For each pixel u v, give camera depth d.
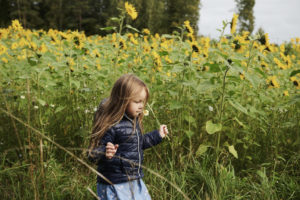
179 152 2.87
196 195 2.33
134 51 4.11
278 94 3.49
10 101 2.94
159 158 2.88
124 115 1.90
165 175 2.65
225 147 3.01
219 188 2.35
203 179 2.51
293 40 5.89
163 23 32.84
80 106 3.21
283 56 4.23
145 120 3.11
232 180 2.56
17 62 3.39
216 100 2.88
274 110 3.15
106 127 1.82
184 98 2.96
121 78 1.88
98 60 3.77
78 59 3.55
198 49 2.88
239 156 3.05
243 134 3.14
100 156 1.76
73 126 3.11
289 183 2.65
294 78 3.44
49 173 2.42
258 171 2.59
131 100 1.84
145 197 1.94
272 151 3.02
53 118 3.19
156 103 3.39
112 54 3.93
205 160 2.84
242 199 2.46
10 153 2.76
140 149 1.97
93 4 29.89
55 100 3.69
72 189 2.29
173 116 3.17
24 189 2.24
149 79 3.58
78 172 2.51
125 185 1.85
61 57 3.77
